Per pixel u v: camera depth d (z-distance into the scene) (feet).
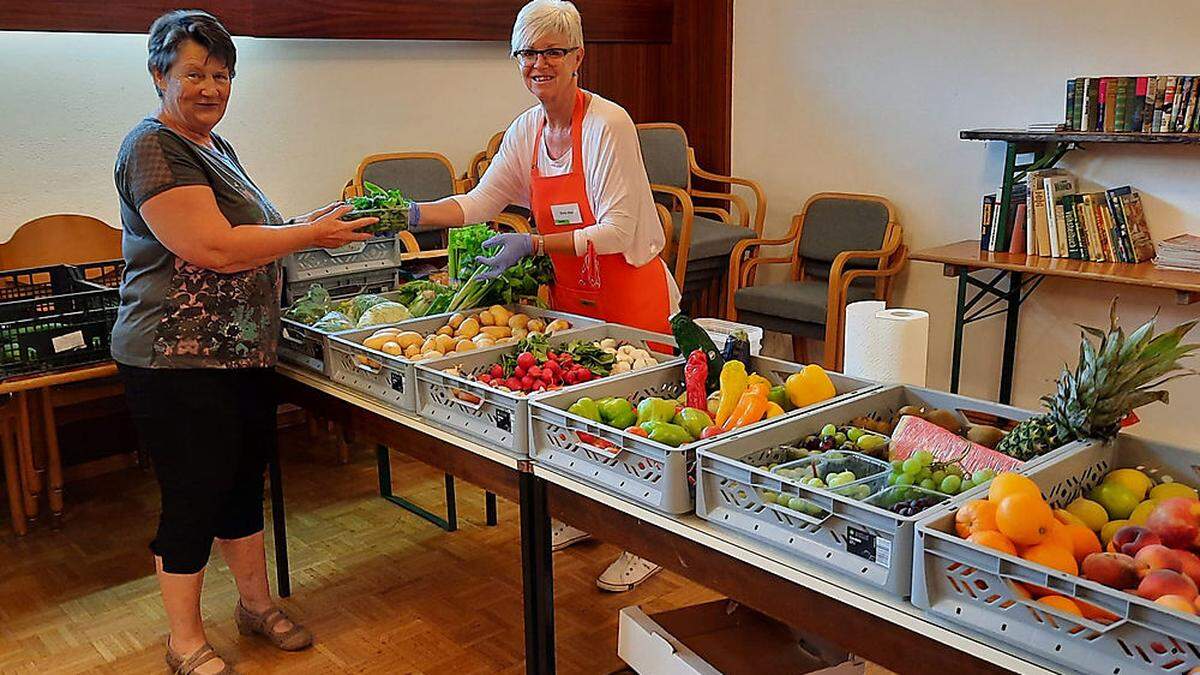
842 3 17.69
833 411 6.69
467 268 10.38
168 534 8.41
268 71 15.43
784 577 5.40
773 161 19.38
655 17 20.21
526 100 18.84
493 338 9.11
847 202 17.57
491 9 17.65
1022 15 15.44
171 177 7.52
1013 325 15.56
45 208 13.73
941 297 17.10
